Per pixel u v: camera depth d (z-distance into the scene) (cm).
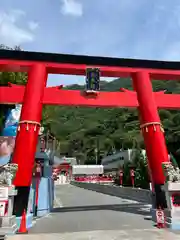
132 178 3338
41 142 2181
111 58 1700
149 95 1623
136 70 1711
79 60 1659
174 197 1238
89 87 1592
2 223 1090
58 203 2550
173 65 1761
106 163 8250
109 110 19650
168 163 1343
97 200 2827
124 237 1002
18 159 1329
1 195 1105
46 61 1622
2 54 1591
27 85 1528
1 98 1508
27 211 1309
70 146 15675
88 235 1050
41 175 1909
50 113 3453
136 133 8781
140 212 1761
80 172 9325
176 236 1012
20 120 1427
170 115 6706
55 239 988
